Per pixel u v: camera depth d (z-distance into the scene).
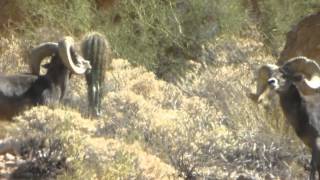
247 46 59.22
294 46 52.94
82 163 31.64
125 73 48.47
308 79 37.16
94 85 41.66
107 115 40.00
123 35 64.62
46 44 40.00
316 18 52.75
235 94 45.50
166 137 36.91
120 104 41.09
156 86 47.16
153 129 37.44
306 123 36.09
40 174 31.86
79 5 66.25
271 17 66.00
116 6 67.75
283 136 40.56
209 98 46.56
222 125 41.09
